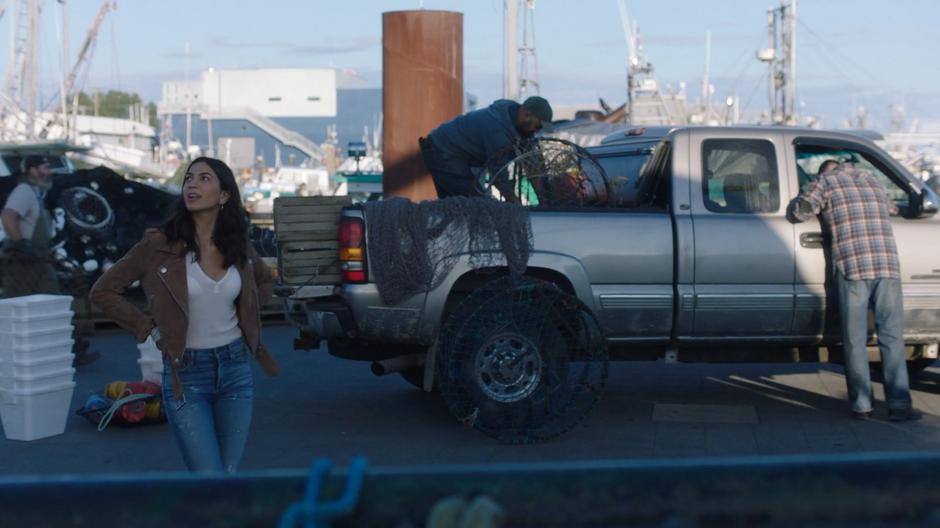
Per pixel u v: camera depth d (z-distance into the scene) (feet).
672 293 24.54
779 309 24.91
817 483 6.82
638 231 24.40
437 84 39.27
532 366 23.53
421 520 6.77
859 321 24.66
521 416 23.47
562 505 6.81
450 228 23.43
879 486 6.80
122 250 40.27
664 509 6.79
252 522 6.79
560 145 26.18
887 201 24.79
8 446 23.39
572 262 23.97
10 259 32.14
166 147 226.38
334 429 25.11
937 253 25.91
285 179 171.94
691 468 6.86
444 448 23.16
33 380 23.82
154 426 25.39
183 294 14.58
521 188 26.23
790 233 24.97
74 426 25.38
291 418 26.35
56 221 39.45
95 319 40.60
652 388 30.30
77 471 21.25
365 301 23.29
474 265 23.45
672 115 96.89
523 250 23.54
